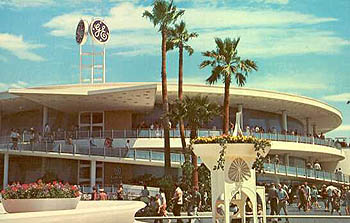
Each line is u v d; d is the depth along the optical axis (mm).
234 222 12195
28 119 51375
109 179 42312
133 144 40125
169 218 12141
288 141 44125
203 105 32656
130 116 46812
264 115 53312
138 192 30125
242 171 10961
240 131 11539
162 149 41625
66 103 43125
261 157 11039
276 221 12453
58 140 39531
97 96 39656
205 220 12320
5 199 8297
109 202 10266
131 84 44094
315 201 27516
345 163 60219
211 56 34156
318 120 62500
